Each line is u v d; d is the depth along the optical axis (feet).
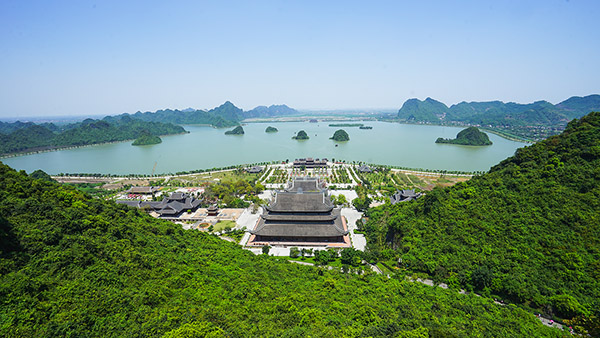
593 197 247.70
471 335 166.81
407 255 271.90
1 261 135.74
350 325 157.58
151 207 440.45
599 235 227.61
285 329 149.28
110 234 197.67
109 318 134.51
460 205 299.58
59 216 183.42
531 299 212.84
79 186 603.26
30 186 210.18
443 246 268.62
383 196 514.27
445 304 205.98
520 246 245.45
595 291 202.49
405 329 156.46
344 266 269.44
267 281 206.28
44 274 143.33
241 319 155.43
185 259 210.38
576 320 191.11
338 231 329.11
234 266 222.89
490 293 229.86
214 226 389.80
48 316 124.36
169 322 138.72
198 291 172.76
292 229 332.39
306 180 412.16
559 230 242.78
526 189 284.20
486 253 251.19
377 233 340.80
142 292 155.02
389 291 219.20
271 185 595.47
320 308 174.70
